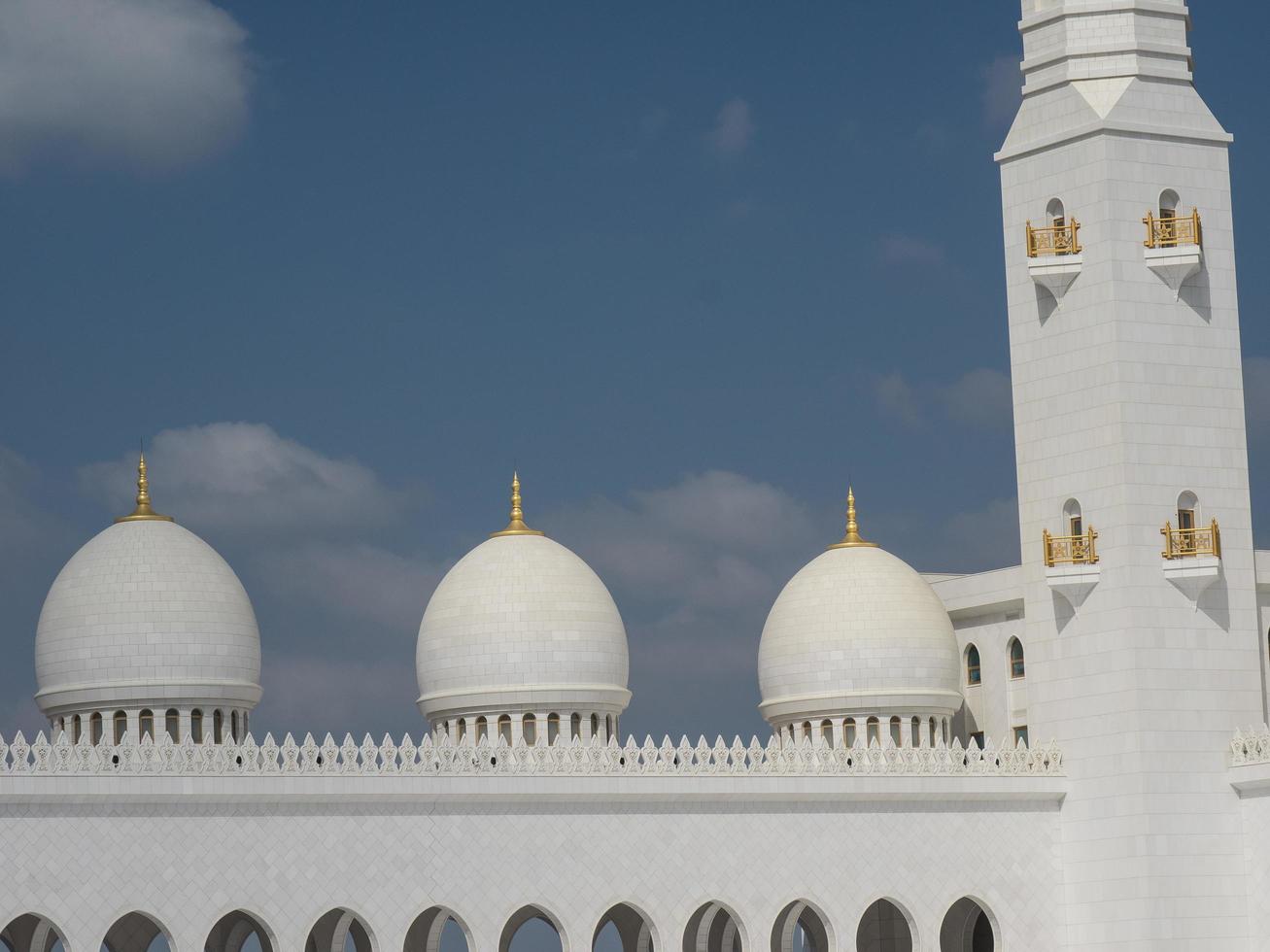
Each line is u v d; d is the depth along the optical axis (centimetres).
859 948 10644
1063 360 9594
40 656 9212
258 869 7975
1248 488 9588
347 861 8125
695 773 8750
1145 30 9681
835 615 10050
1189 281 9575
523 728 9656
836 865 9006
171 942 7794
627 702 9906
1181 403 9475
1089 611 9425
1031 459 9719
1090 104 9550
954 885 9225
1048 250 9562
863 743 9631
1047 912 9394
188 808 7894
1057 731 9538
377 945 8125
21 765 7600
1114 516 9344
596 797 8569
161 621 9019
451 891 8281
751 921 8800
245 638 9225
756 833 8881
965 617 10556
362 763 8175
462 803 8362
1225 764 9325
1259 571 10012
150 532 9238
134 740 8769
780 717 10206
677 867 8706
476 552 9962
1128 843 9206
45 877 7631
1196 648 9356
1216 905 9200
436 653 9762
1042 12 9800
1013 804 9412
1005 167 9875
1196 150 9681
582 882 8519
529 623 9650
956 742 9338
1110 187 9444
